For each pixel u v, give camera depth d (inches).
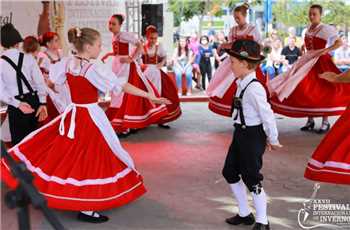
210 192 156.8
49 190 121.9
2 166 91.7
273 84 234.4
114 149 130.1
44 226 127.3
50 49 195.2
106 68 126.5
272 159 196.5
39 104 153.7
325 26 225.1
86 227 128.8
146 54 243.4
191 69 374.9
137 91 127.6
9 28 148.2
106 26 323.0
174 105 251.3
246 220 129.7
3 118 177.0
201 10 485.7
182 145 221.6
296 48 352.5
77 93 127.3
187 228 128.0
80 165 125.3
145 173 178.2
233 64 118.2
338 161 127.0
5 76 147.3
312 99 226.1
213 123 273.3
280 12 482.9
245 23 229.3
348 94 228.2
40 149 127.0
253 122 118.1
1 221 128.8
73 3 305.3
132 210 141.3
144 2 358.6
